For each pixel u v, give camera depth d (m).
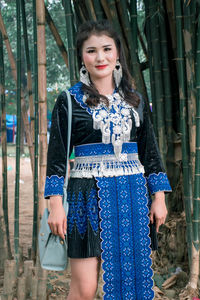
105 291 1.83
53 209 1.83
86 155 1.87
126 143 1.89
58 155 1.87
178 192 3.35
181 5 2.79
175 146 3.29
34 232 3.07
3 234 3.18
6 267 2.75
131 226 1.87
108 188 1.83
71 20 2.73
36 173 2.99
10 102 14.58
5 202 3.19
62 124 1.88
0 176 9.57
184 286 2.92
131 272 1.87
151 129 2.06
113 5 2.93
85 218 1.84
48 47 12.18
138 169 1.93
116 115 1.87
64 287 2.90
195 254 2.77
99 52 1.88
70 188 1.90
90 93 1.86
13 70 3.24
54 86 12.95
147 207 1.93
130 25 3.04
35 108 2.95
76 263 1.87
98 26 1.90
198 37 2.61
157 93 3.08
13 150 15.52
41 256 1.88
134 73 3.05
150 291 1.93
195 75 2.77
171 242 3.18
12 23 11.38
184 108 2.84
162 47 3.09
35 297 2.70
